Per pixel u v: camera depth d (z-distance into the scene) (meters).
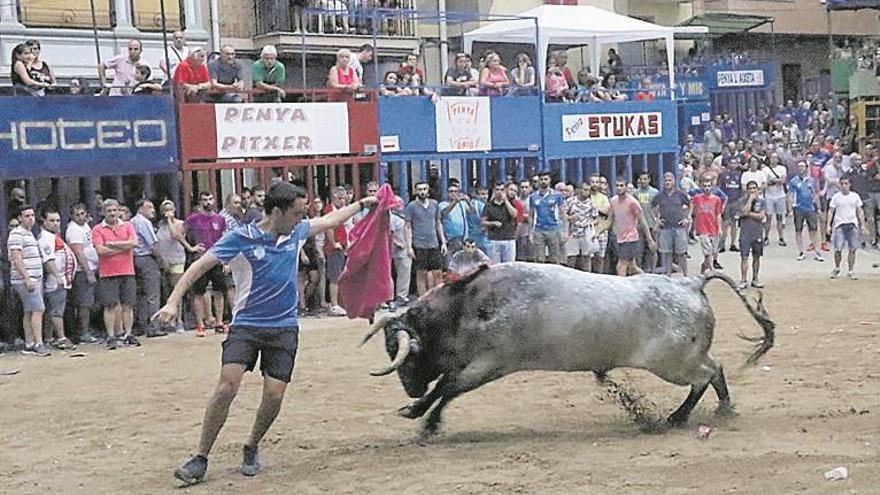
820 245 29.78
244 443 10.95
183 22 26.81
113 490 9.52
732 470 9.05
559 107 26.47
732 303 20.95
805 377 13.42
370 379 14.42
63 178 19.72
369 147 23.14
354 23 29.34
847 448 9.74
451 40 32.62
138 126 20.09
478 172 26.75
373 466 9.77
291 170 23.44
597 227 23.69
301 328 19.45
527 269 10.62
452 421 11.58
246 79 28.44
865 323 17.97
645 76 34.88
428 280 22.22
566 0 34.69
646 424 11.10
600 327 10.42
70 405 13.50
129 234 18.42
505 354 10.52
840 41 47.59
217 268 19.36
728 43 44.84
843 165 29.95
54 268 18.03
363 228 10.97
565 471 9.27
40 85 19.45
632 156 28.12
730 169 29.20
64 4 25.00
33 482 9.93
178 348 17.83
